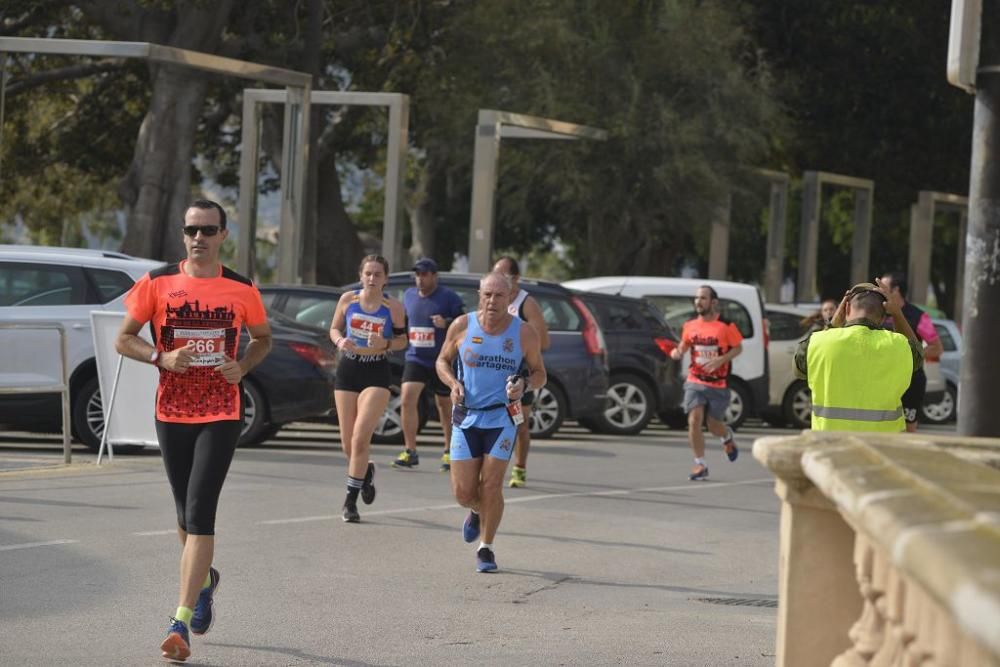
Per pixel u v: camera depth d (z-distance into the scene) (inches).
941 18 4530.0
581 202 3750.0
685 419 2541.8
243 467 1557.6
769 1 4463.6
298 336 1790.1
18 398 1676.9
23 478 1421.0
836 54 4552.2
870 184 4116.6
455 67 3976.4
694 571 1055.6
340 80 4180.6
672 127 3659.0
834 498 306.3
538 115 3700.8
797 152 4790.8
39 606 844.0
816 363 965.8
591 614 884.0
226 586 927.7
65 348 1547.7
